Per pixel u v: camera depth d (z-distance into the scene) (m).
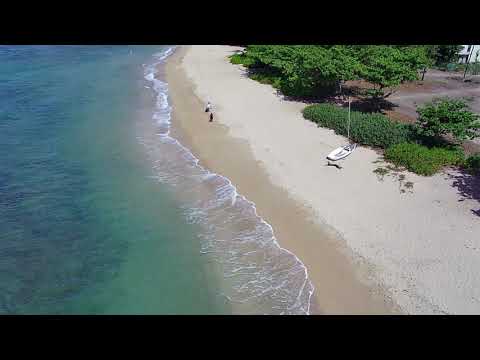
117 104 47.41
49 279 23.66
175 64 62.28
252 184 31.77
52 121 42.53
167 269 24.36
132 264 24.72
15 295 22.58
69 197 30.66
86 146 38.00
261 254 25.16
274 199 29.83
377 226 26.42
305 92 46.97
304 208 28.58
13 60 62.38
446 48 56.03
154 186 32.19
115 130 41.19
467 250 24.06
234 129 40.25
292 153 35.28
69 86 52.53
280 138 37.91
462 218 26.58
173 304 22.12
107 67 60.75
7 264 24.55
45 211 29.08
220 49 70.56
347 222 26.98
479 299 21.14
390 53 42.72
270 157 34.91
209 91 50.25
